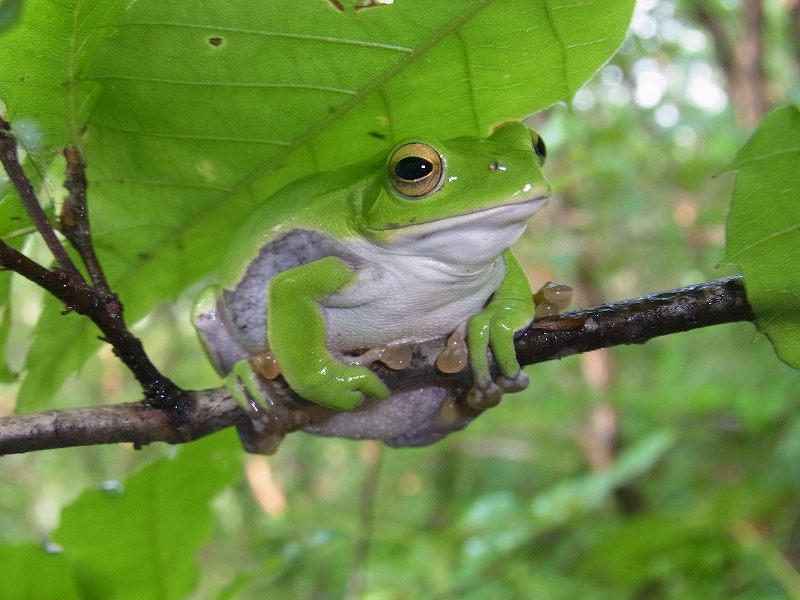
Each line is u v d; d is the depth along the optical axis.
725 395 0.53
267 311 0.18
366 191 0.18
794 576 0.34
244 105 0.18
